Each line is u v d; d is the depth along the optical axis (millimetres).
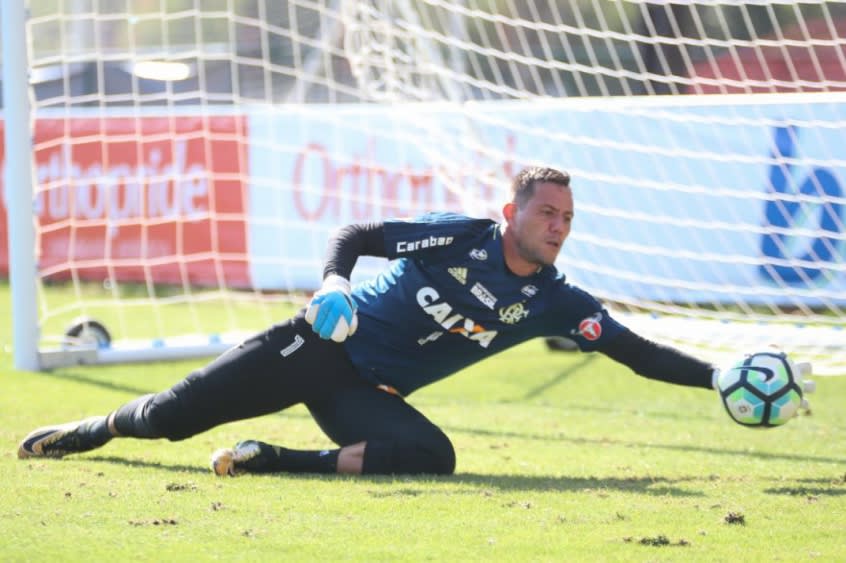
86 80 46188
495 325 15625
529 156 33281
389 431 15586
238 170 40625
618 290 34094
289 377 15805
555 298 15633
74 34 47812
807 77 42094
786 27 43094
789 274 32094
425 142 33156
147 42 48719
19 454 16812
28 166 26359
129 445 18172
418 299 15570
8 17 25656
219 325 35688
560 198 14750
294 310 38844
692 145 32625
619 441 20234
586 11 46688
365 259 37969
